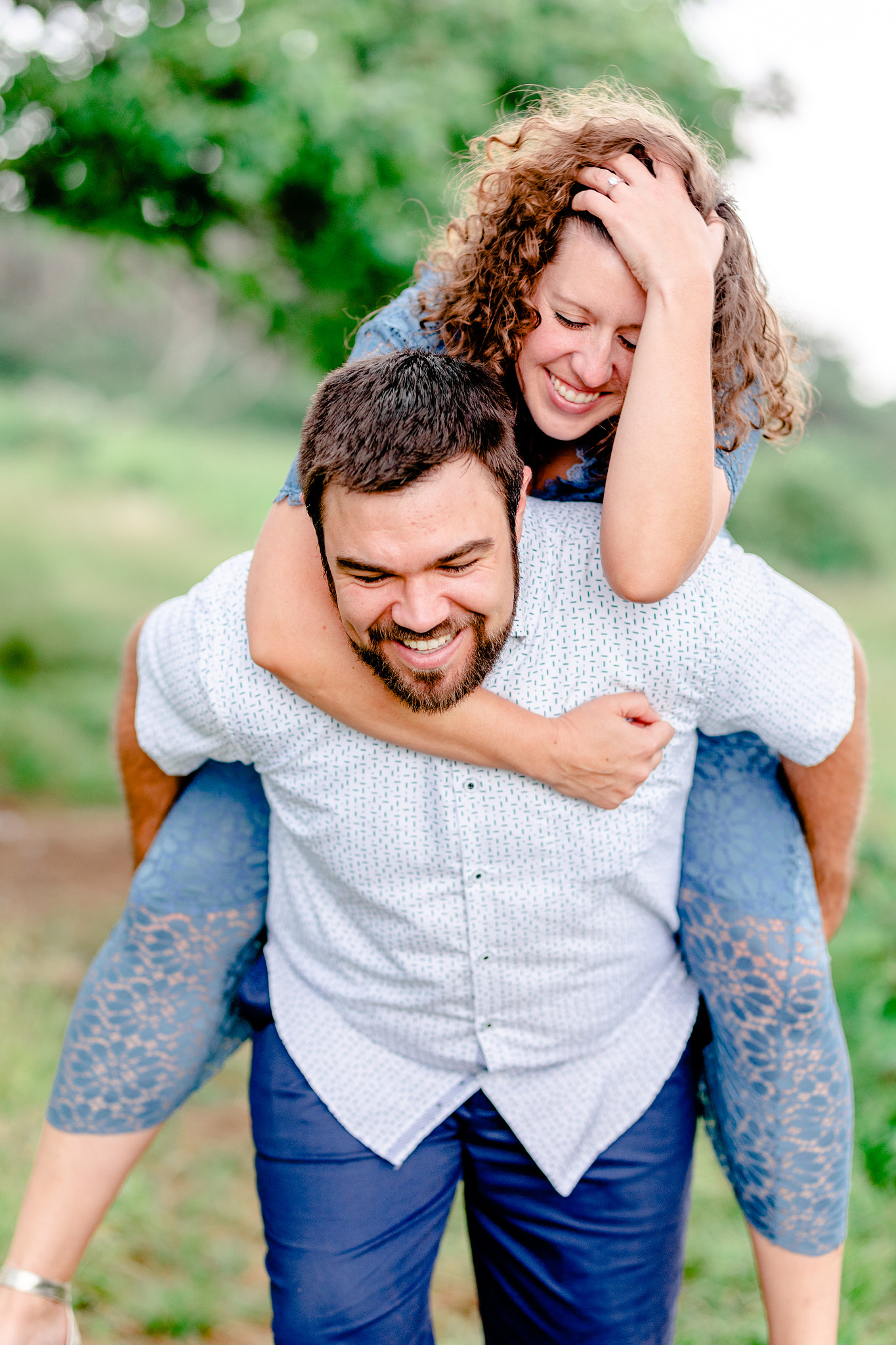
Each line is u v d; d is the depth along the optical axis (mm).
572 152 1699
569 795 1709
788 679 1773
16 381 32562
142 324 34156
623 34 5113
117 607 13078
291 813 1865
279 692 1771
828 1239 1994
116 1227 3146
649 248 1618
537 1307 1997
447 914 1800
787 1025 1908
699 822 1956
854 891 4312
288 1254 1911
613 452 1628
